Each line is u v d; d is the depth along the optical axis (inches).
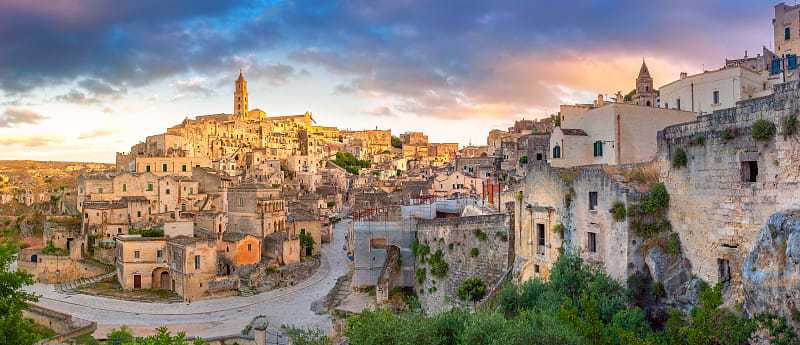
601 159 2578.7
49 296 3757.4
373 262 3093.0
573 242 2050.9
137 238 3983.8
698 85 3075.8
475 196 4111.7
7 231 5792.3
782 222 1311.5
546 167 2206.0
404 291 2906.0
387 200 5639.8
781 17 3951.8
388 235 3056.1
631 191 1807.3
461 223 2596.0
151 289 3922.2
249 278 3905.0
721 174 1558.8
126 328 2800.2
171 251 3917.3
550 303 1760.6
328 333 2721.5
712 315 1441.9
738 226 1501.0
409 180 7785.4
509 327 1393.9
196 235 4296.3
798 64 3353.8
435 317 1620.3
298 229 5073.8
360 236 3088.1
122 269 3964.1
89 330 3019.2
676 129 1732.3
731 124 1529.3
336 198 7637.8
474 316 1556.3
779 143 1378.0
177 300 3663.9
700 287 1605.6
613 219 1850.4
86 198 5285.4
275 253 4414.4
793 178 1342.3
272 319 3196.4
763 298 1337.4
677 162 1722.4
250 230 4581.7
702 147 1626.5
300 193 7436.0
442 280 2645.2
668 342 1505.9
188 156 6973.4
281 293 3838.6
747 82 2888.8
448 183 5418.3
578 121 2775.6
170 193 5556.1
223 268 4202.8
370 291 3041.3
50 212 5949.8
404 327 1561.3
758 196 1439.5
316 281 4153.5
